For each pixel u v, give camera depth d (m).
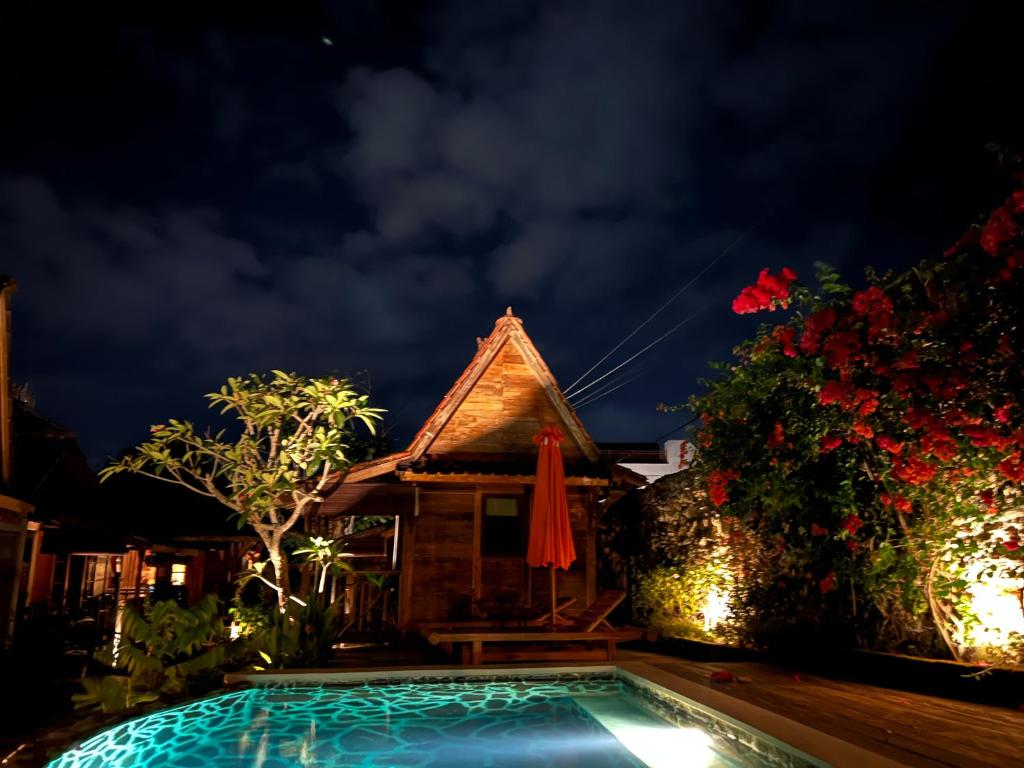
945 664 7.28
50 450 15.11
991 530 6.93
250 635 12.26
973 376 5.26
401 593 12.91
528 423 14.03
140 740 6.80
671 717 7.58
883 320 5.46
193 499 22.38
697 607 12.23
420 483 13.20
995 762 4.93
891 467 7.18
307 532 14.41
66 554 16.20
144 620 9.15
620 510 15.78
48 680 10.06
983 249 4.98
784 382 8.31
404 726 7.25
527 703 8.20
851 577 8.56
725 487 9.32
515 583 13.14
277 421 12.26
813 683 8.14
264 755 6.32
